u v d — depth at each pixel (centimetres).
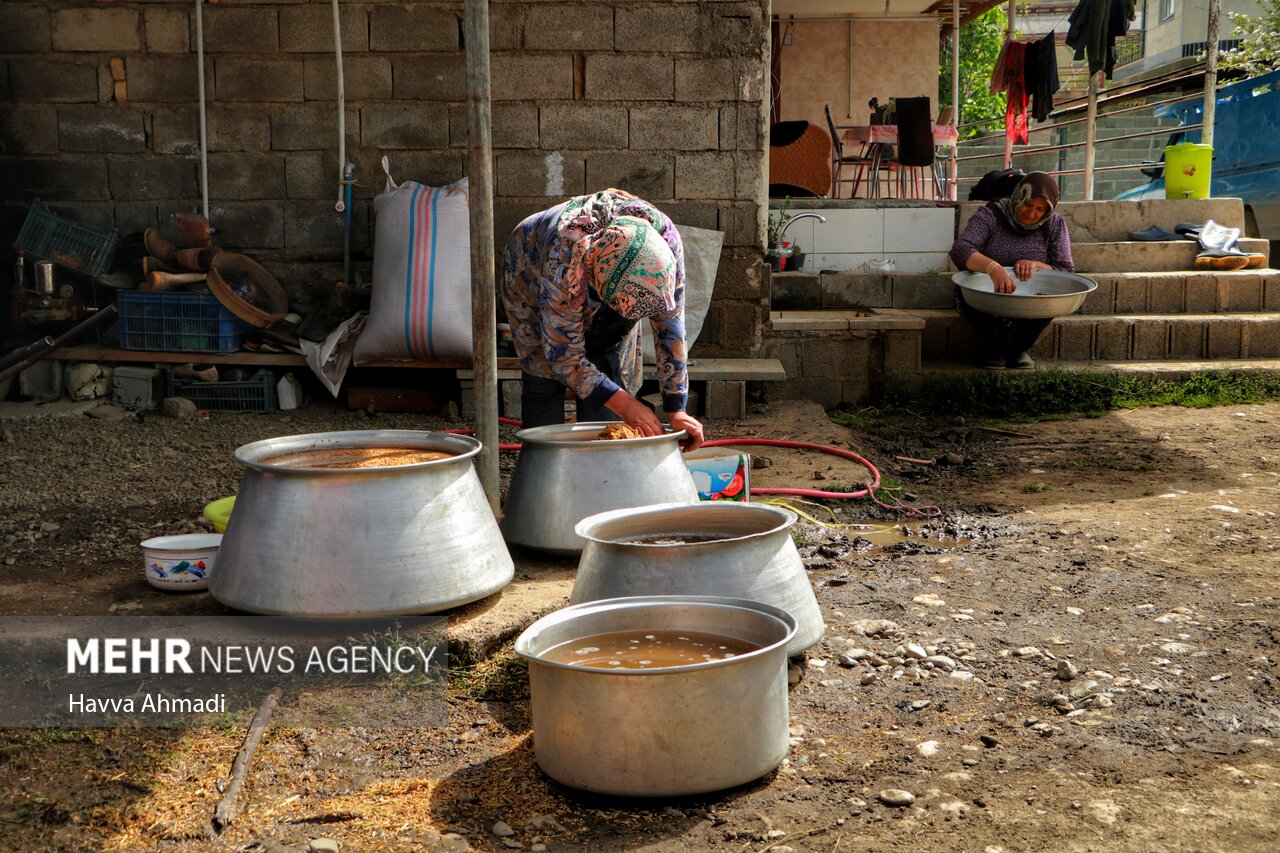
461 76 693
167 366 684
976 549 422
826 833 222
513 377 659
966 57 2231
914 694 290
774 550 285
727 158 698
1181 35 1911
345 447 344
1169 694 287
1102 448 603
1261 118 1045
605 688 226
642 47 689
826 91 1444
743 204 702
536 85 692
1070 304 702
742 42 688
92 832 224
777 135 1110
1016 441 626
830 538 437
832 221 871
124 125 702
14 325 697
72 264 684
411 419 664
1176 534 434
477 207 384
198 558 339
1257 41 1430
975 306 726
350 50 692
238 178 705
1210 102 903
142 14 689
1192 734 264
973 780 244
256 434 619
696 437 366
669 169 699
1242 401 713
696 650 254
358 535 289
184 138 703
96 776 246
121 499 483
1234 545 418
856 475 524
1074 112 1659
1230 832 219
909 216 867
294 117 698
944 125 1272
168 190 708
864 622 339
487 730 271
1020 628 336
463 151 700
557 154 698
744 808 233
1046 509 479
